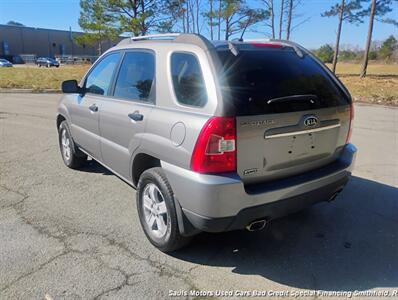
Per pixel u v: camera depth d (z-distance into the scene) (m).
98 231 3.49
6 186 4.63
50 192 4.45
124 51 3.85
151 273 2.85
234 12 29.66
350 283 2.76
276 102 2.71
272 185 2.78
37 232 3.45
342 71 32.44
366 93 15.17
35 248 3.17
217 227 2.63
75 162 5.21
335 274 2.87
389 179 4.95
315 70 3.23
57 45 93.94
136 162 3.44
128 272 2.86
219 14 30.06
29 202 4.15
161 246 3.12
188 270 2.90
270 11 28.89
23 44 87.25
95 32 30.42
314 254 3.14
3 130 7.88
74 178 4.94
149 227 3.27
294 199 2.89
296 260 3.06
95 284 2.70
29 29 87.69
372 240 3.37
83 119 4.52
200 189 2.56
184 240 3.02
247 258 3.08
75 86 4.59
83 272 2.84
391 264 2.99
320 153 3.10
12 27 84.44
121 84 3.78
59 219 3.73
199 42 2.85
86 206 4.05
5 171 5.20
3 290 2.62
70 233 3.45
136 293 2.62
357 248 3.23
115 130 3.71
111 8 29.88
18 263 2.95
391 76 25.53
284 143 2.79
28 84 18.31
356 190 4.55
